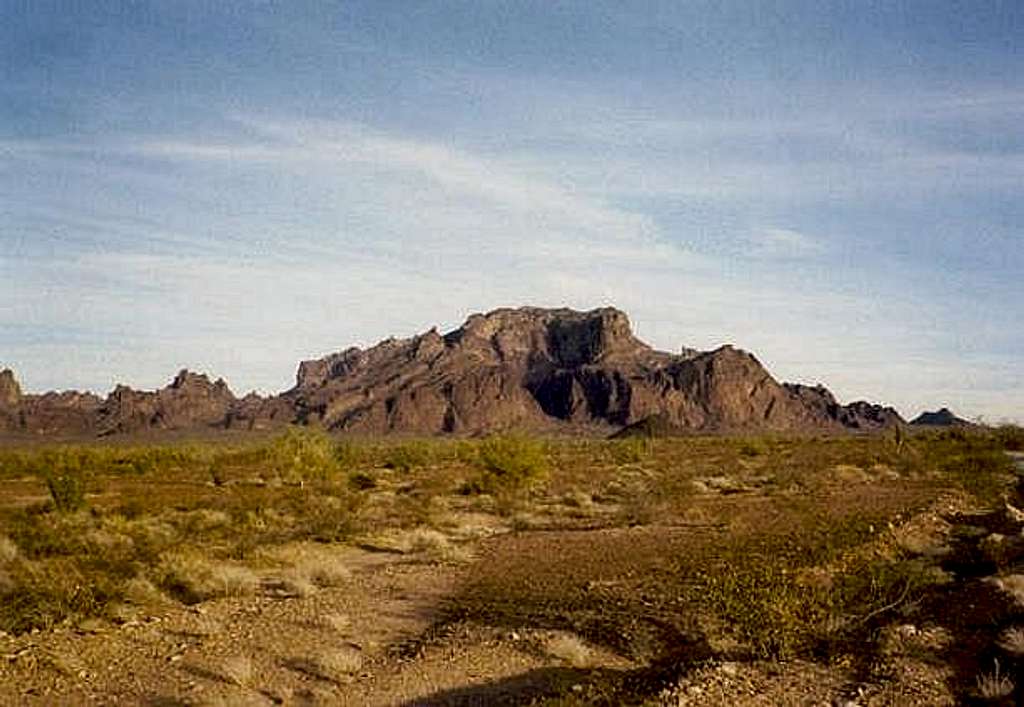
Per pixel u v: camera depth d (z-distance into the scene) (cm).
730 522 2880
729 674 1238
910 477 4744
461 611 1727
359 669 1360
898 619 1530
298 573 2023
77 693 1236
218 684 1280
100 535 2461
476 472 5109
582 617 1625
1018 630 1362
